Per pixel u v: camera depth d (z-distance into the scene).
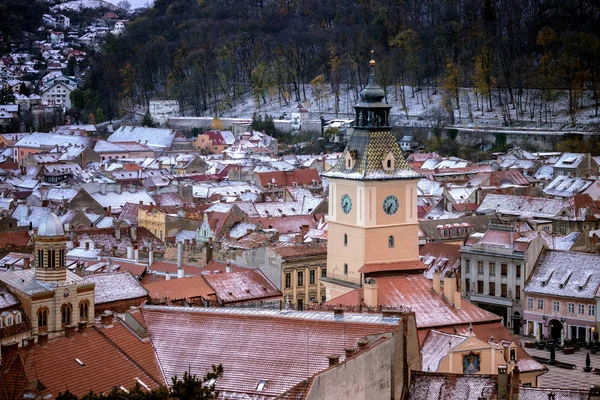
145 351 179.00
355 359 159.75
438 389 176.62
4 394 158.62
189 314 184.62
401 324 175.88
